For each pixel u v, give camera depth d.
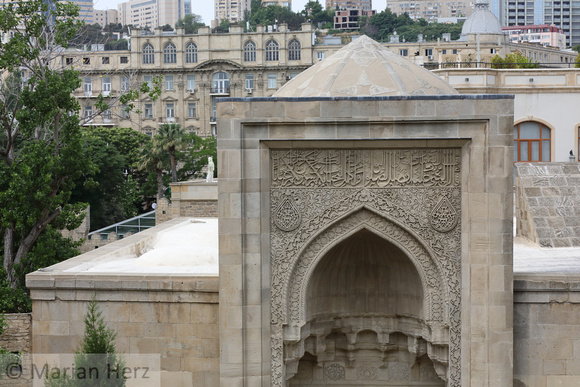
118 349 17.98
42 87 31.44
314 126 16.64
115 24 179.00
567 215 23.39
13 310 29.30
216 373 17.83
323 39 134.88
